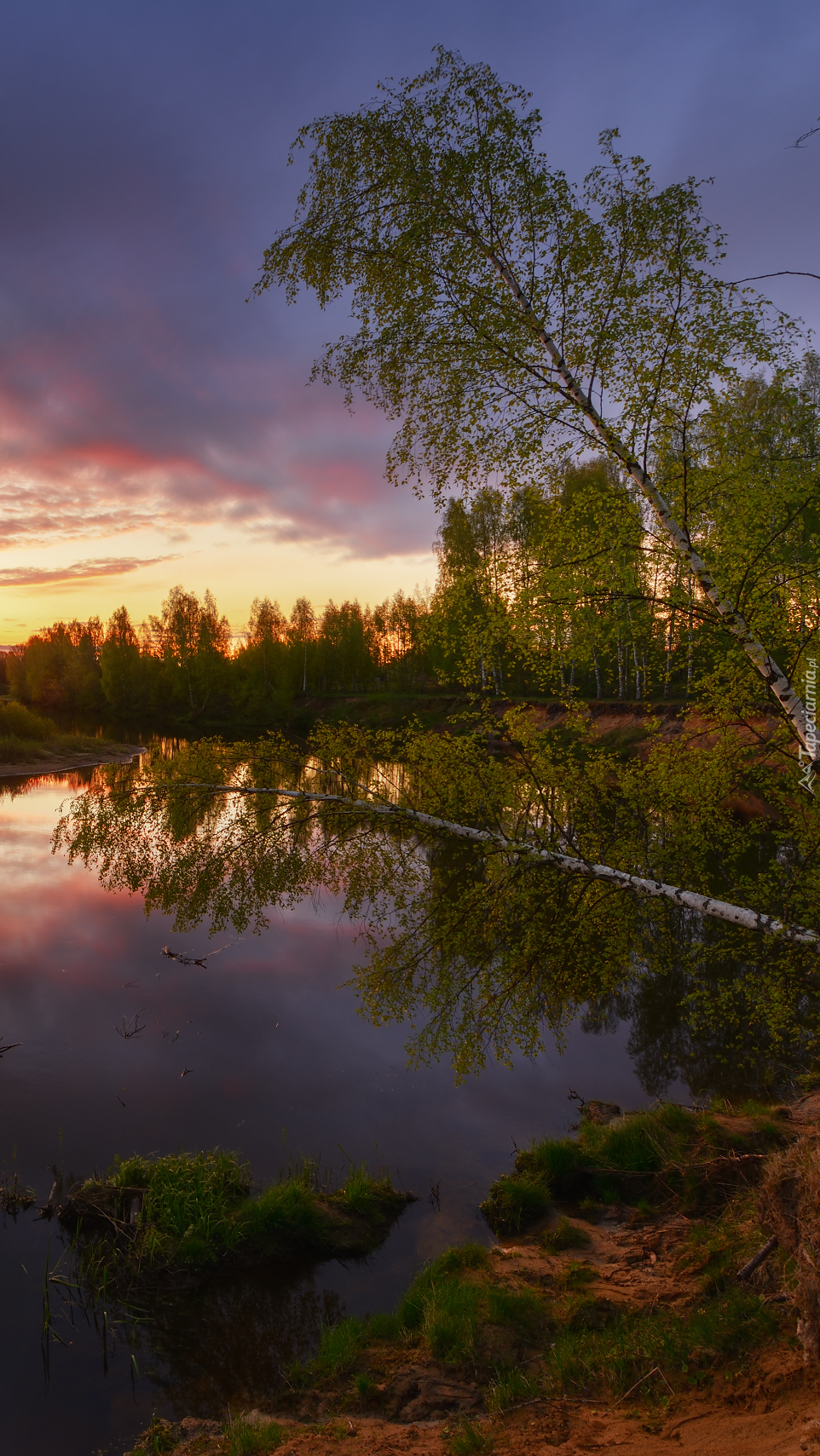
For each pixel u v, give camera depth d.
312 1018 11.22
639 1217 6.70
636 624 5.66
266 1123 8.37
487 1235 6.65
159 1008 11.51
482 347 5.46
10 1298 5.87
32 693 96.31
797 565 5.07
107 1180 7.10
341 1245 6.45
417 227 5.53
